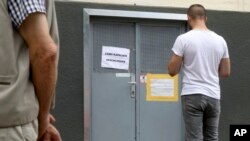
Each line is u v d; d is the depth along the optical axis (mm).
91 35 6578
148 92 6746
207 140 4641
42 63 1830
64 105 6387
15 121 1817
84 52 6445
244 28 7031
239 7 7031
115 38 6676
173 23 6875
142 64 6762
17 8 1830
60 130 6363
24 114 1839
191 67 4574
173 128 6793
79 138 6434
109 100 6621
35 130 1907
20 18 1819
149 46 6805
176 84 6805
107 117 6609
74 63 6430
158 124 6754
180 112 6820
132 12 6621
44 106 1934
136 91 6711
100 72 6605
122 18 6660
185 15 6789
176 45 4617
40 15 1836
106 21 6629
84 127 6430
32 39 1823
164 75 6805
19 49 1860
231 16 6988
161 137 6766
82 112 6461
